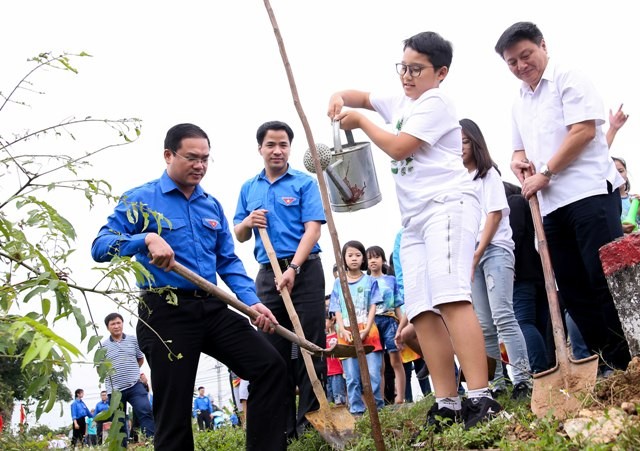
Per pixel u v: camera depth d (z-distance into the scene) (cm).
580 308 511
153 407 430
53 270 276
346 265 816
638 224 680
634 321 427
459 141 444
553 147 500
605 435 328
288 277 548
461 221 423
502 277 567
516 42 497
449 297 413
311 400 573
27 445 320
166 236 440
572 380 411
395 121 454
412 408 614
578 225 484
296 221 581
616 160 708
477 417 406
